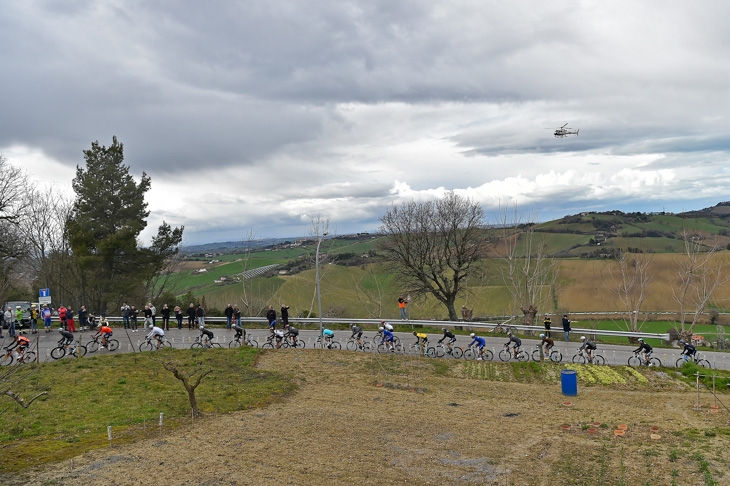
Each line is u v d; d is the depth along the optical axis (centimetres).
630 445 1592
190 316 4428
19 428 1717
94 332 4194
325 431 1762
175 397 2291
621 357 3338
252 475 1294
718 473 1280
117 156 5641
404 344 3781
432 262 5466
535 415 2094
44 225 5772
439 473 1345
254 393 2417
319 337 3931
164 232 5678
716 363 3250
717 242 5853
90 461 1386
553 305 6862
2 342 3650
